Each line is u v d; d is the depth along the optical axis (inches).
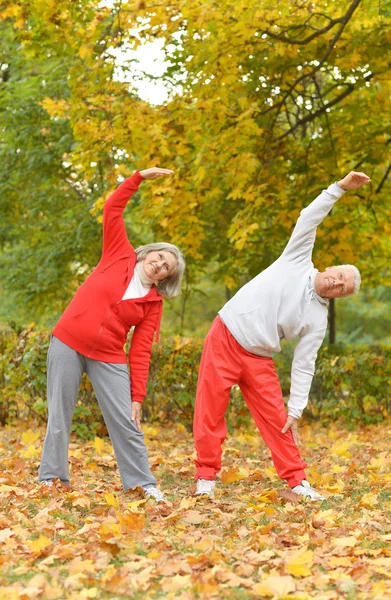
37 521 146.6
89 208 467.5
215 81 325.7
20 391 305.9
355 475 219.1
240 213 344.5
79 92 341.4
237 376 186.5
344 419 339.0
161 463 233.9
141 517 146.8
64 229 495.8
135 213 467.2
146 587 115.2
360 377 335.3
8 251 547.5
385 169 438.6
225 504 176.7
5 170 489.1
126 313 176.4
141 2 304.0
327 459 248.4
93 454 248.5
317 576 121.8
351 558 132.0
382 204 395.9
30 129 462.9
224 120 336.8
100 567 121.6
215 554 126.6
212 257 457.1
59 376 176.4
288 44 346.9
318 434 315.9
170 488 199.3
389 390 334.6
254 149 382.0
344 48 355.3
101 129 333.7
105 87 335.0
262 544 140.2
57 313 535.5
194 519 157.0
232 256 426.9
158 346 316.8
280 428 186.2
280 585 115.7
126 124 330.3
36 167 474.0
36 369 296.2
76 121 350.0
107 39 316.2
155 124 330.3
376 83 397.7
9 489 171.8
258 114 362.9
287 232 399.5
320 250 381.7
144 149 339.3
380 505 181.9
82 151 345.4
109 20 321.1
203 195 371.6
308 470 226.1
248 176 334.6
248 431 311.4
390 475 214.1
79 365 177.6
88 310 174.9
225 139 332.2
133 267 179.8
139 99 357.4
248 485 206.2
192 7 301.1
